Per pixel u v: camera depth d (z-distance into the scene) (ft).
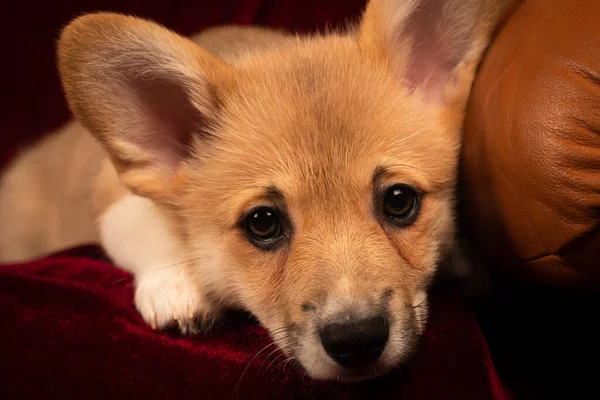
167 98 1.16
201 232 1.14
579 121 0.93
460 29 1.15
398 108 1.11
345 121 1.07
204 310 1.15
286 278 1.04
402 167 1.07
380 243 1.03
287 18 1.81
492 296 1.23
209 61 1.14
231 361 1.03
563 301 1.19
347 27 1.42
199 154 1.17
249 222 1.08
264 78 1.15
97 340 1.05
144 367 1.02
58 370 1.02
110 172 1.39
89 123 1.14
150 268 1.19
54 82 1.82
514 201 1.00
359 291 0.98
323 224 1.04
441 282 1.20
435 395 0.99
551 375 1.17
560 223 0.95
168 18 1.79
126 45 1.10
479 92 1.10
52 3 1.76
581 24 0.97
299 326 1.01
